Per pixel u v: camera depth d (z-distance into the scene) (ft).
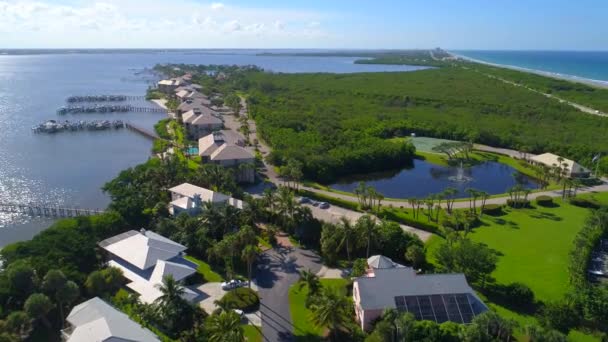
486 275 303.89
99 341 196.44
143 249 293.43
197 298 266.16
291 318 256.73
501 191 506.48
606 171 544.21
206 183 430.20
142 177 431.02
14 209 421.59
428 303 247.70
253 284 290.76
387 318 228.63
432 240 360.07
